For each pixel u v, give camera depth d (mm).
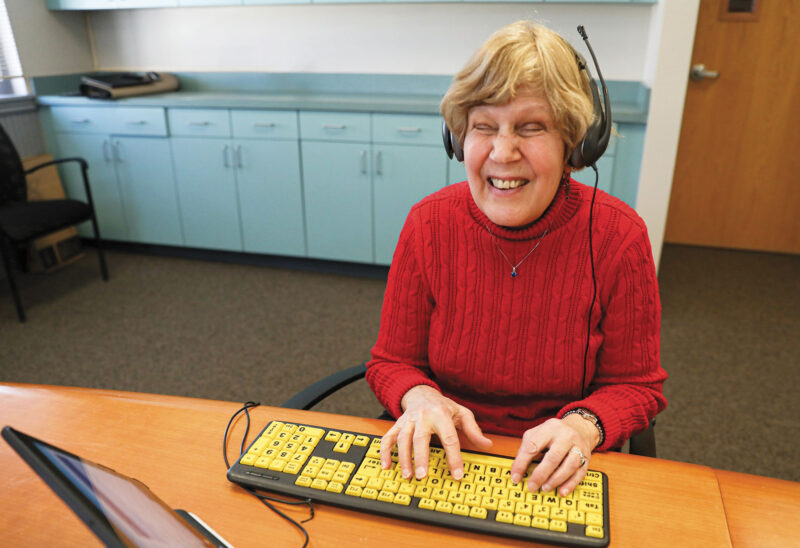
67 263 3324
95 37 3615
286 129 2922
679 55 2361
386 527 626
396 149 2809
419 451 693
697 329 2594
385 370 920
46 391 876
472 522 617
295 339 2514
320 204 3020
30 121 3264
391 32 3139
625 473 699
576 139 745
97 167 3307
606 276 856
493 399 955
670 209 3596
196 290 3000
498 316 893
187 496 671
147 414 820
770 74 3199
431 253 917
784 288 3021
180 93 3381
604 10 2844
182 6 3053
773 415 2010
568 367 886
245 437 768
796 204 3412
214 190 3154
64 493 439
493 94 705
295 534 618
